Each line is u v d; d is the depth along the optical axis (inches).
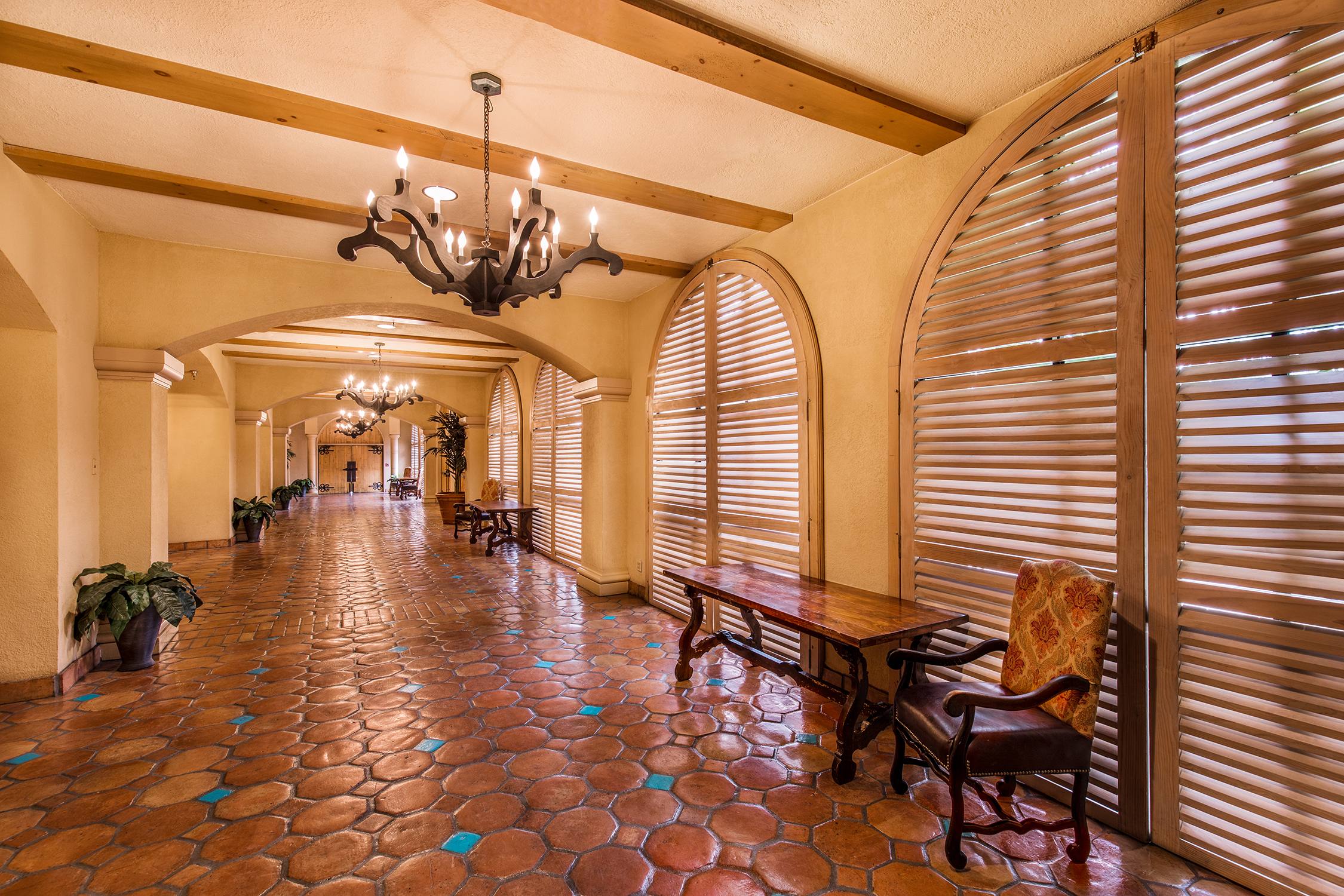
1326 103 70.1
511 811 93.1
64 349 145.3
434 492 677.3
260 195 140.1
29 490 139.2
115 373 165.3
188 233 166.1
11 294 129.0
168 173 132.0
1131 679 86.2
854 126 109.3
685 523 199.5
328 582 267.3
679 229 166.7
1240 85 76.2
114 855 82.3
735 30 86.5
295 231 164.1
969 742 79.2
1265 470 73.7
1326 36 69.4
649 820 91.0
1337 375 69.1
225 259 178.5
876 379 131.1
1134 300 86.7
